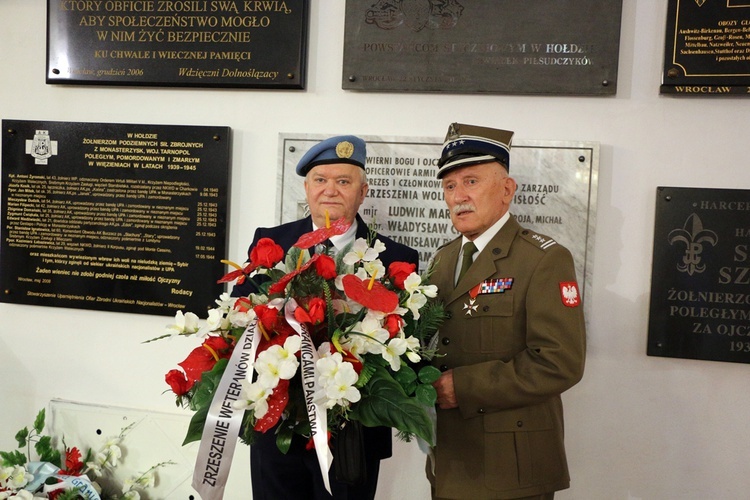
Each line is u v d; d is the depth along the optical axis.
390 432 1.56
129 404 2.20
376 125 2.05
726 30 1.83
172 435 2.12
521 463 1.38
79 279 2.19
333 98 2.08
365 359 1.17
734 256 1.85
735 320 1.85
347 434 1.21
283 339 1.12
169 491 2.12
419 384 1.23
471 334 1.45
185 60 2.12
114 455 2.11
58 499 1.94
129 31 2.14
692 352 1.87
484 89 1.96
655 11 1.90
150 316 2.19
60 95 2.23
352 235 1.65
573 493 1.96
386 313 1.14
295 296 1.18
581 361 1.36
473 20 1.96
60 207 2.20
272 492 1.44
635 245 1.92
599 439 1.95
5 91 2.26
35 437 2.23
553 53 1.92
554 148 1.92
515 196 1.95
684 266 1.87
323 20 2.08
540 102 1.96
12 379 2.27
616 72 1.89
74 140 2.18
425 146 2.00
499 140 1.51
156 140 2.13
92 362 2.22
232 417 1.06
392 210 2.03
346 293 1.09
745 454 1.88
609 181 1.93
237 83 2.09
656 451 1.92
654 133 1.91
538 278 1.40
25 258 2.22
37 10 2.23
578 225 1.91
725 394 1.89
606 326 1.94
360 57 2.03
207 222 2.12
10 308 2.27
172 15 2.12
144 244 2.15
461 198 1.49
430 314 1.32
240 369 1.08
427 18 1.99
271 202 2.12
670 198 1.88
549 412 1.46
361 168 1.68
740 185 1.87
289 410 1.16
